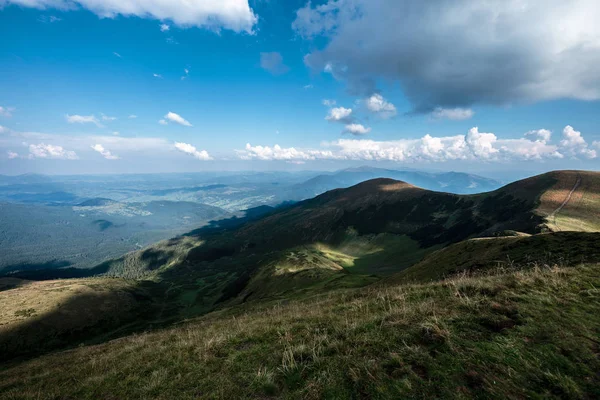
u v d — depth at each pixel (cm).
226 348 967
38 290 16362
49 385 1073
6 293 15825
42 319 12838
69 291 16200
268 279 12562
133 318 15638
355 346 757
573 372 569
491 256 3681
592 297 827
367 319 932
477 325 758
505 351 639
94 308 15100
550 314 765
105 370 1109
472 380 573
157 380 820
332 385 626
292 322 1136
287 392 646
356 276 7175
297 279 9831
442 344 697
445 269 4188
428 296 1097
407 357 664
